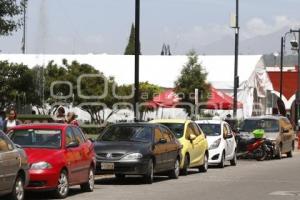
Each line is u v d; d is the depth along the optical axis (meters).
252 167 46.28
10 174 23.05
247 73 91.31
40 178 25.36
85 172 28.86
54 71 71.75
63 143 27.17
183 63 86.00
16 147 24.34
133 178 36.50
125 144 32.69
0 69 58.56
